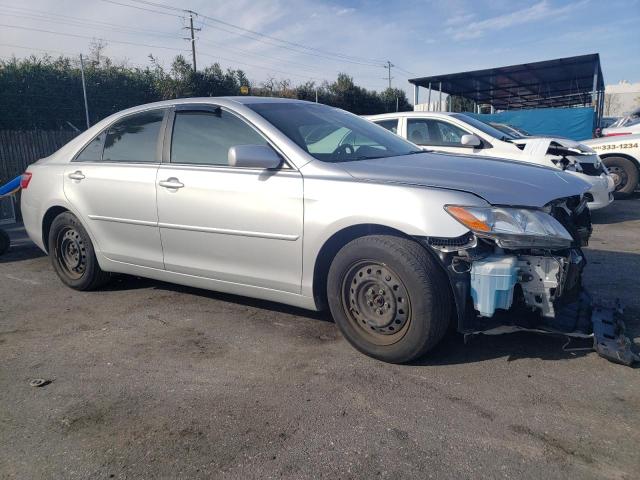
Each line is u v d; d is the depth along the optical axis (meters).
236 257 3.86
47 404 3.00
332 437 2.60
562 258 3.03
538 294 3.07
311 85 35.56
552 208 3.35
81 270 4.95
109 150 4.71
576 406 2.79
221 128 4.02
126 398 3.04
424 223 3.05
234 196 3.77
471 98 26.72
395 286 3.19
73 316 4.38
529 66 18.16
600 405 2.79
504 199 3.11
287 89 34.09
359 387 3.06
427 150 4.50
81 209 4.73
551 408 2.77
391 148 4.20
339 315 3.46
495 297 2.99
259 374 3.27
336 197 3.35
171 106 4.39
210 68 26.97
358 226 3.33
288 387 3.09
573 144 7.94
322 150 3.77
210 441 2.61
